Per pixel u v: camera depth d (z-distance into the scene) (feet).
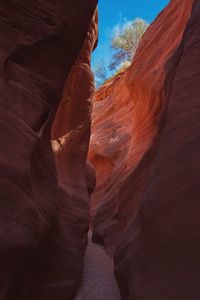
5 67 18.03
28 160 17.42
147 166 33.47
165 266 17.48
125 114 75.72
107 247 45.32
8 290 15.67
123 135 70.18
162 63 40.73
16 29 19.62
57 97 23.94
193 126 17.84
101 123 82.28
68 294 26.45
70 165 39.29
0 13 18.79
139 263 20.26
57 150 38.52
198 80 18.81
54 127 39.29
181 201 17.15
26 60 20.47
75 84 40.83
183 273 16.02
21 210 16.15
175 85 20.65
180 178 17.61
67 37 23.89
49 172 23.30
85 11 26.18
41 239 19.48
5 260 15.07
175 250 16.89
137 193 36.68
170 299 16.43
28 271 18.49
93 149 76.79
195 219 15.98
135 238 22.26
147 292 18.51
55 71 23.03
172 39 40.65
